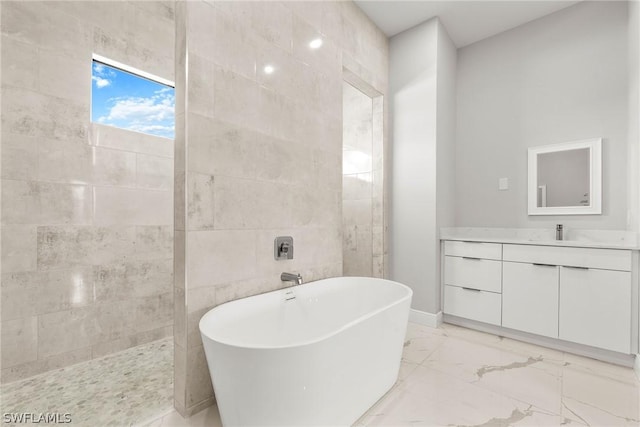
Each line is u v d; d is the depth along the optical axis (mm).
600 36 2422
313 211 2150
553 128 2629
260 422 1126
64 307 1920
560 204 2566
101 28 2119
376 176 3023
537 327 2215
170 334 2443
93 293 2045
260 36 1784
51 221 1878
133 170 2258
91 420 1375
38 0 1849
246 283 1678
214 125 1531
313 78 2162
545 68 2684
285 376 1108
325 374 1203
